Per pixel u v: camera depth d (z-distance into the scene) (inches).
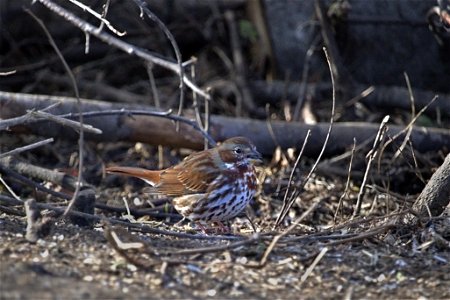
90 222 384.2
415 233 370.3
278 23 634.2
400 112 598.5
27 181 433.1
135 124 501.7
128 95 631.8
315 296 310.5
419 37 608.7
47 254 322.0
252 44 676.1
